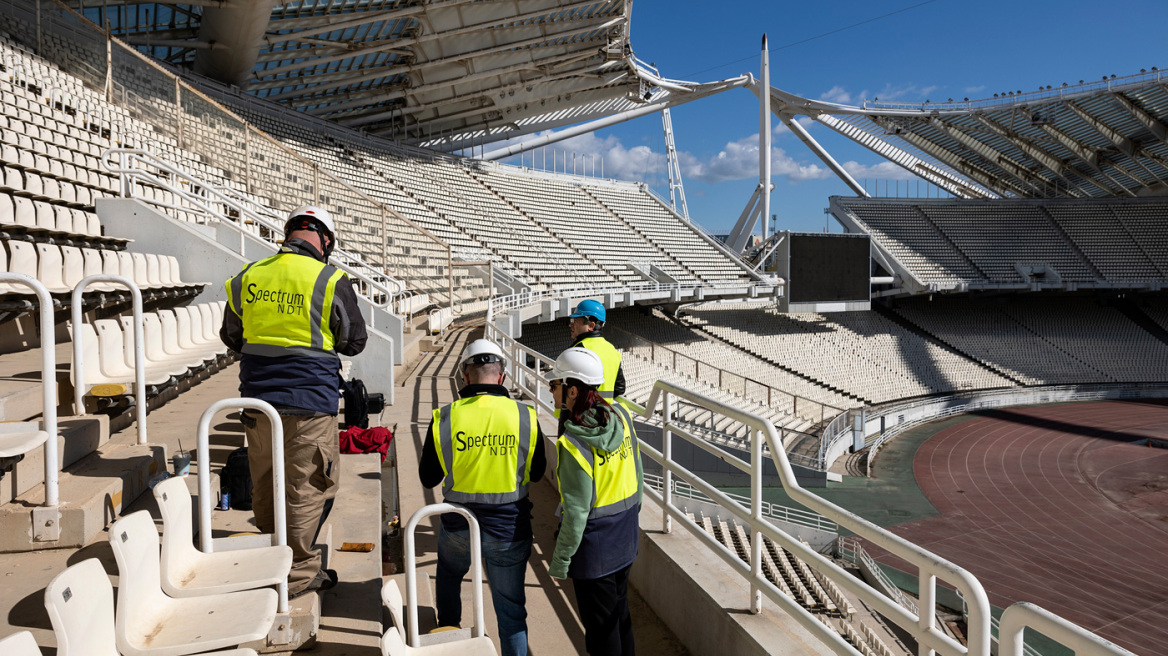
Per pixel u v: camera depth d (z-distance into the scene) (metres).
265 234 12.16
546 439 6.05
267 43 23.06
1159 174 49.09
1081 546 18.88
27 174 7.85
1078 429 33.25
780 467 2.91
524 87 35.16
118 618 2.01
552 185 41.97
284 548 2.61
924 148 53.41
